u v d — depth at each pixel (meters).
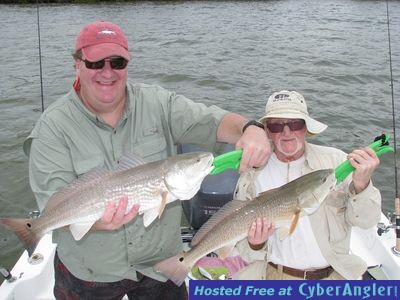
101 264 1.33
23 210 2.87
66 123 1.25
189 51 6.96
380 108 4.25
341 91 4.80
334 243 1.41
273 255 1.45
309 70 5.68
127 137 1.32
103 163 1.28
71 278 1.36
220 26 9.50
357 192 1.28
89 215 1.12
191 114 1.38
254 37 8.06
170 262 1.24
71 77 5.58
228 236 1.26
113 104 1.25
